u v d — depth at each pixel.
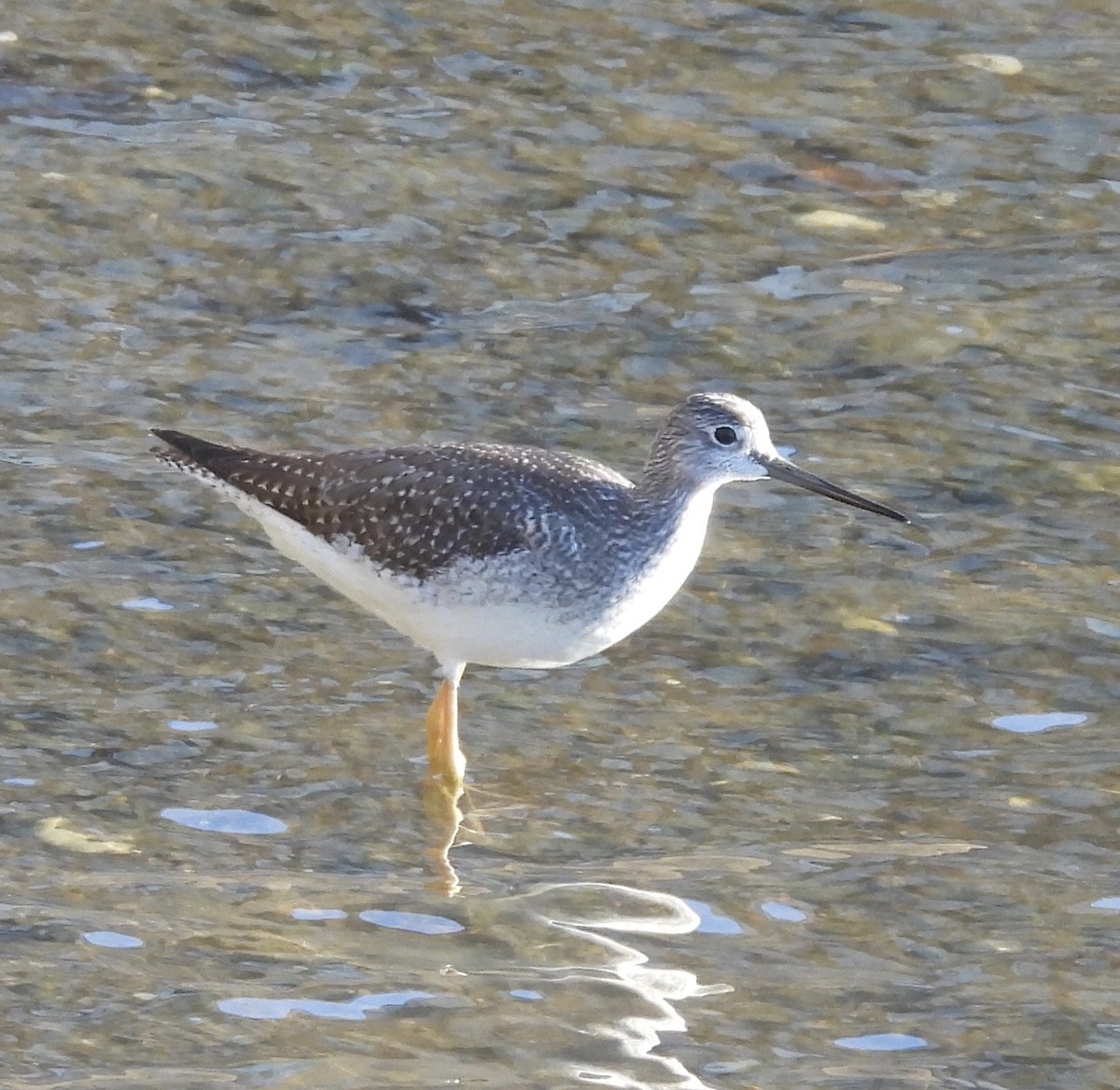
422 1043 9.94
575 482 12.55
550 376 16.88
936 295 18.11
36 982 10.30
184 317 17.38
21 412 15.97
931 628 14.00
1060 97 20.92
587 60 21.31
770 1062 9.88
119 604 13.85
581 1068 9.79
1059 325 17.72
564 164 19.70
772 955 10.76
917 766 12.60
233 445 15.06
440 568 12.31
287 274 18.00
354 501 12.55
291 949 10.67
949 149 20.14
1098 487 15.63
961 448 16.11
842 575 14.58
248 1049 9.85
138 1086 9.55
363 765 12.45
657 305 17.86
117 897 11.05
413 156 19.69
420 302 17.77
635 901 11.21
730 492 15.56
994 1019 10.25
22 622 13.54
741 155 19.94
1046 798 12.27
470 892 11.25
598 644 12.62
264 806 12.00
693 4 22.36
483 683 13.46
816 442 16.14
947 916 11.12
